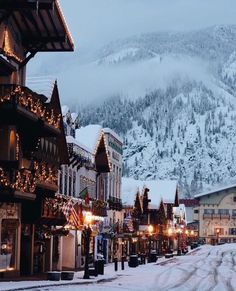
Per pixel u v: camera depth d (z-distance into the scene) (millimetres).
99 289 32219
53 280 35812
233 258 83625
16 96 32469
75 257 51375
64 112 54156
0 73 34375
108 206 68062
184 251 99312
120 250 74750
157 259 76062
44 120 36094
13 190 32375
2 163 32781
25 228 39875
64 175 49469
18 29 36406
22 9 32219
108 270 52000
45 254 44281
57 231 43719
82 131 60719
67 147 45812
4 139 34062
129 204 79125
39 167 38844
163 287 36781
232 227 173000
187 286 38094
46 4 32125
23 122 34406
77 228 46750
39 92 40969
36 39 36875
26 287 29312
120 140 76000
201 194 174500
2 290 26953
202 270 55781
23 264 40031
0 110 32312
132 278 43469
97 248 61094
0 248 35281
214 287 37844
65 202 44250
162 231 101312
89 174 59438
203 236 173500
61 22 35125
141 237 84312
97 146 60312
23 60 37156
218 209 173875
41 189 39250
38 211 39688
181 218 136750
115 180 72938
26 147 36531
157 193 105438
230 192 173625
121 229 72375
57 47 37406
